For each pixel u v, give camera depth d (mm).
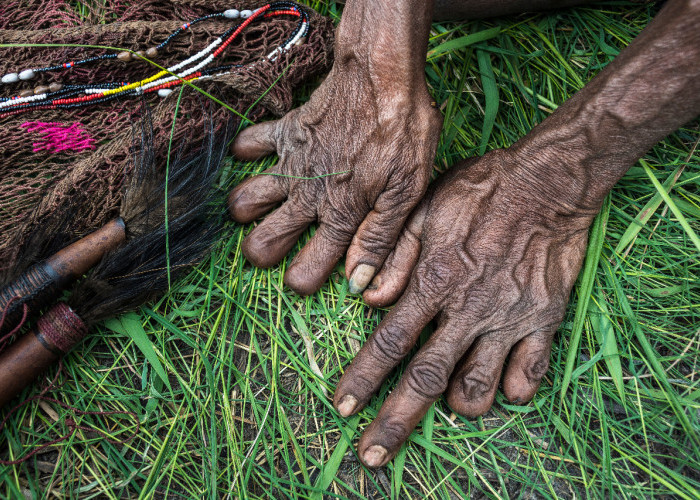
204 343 509
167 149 507
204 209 509
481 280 477
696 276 521
